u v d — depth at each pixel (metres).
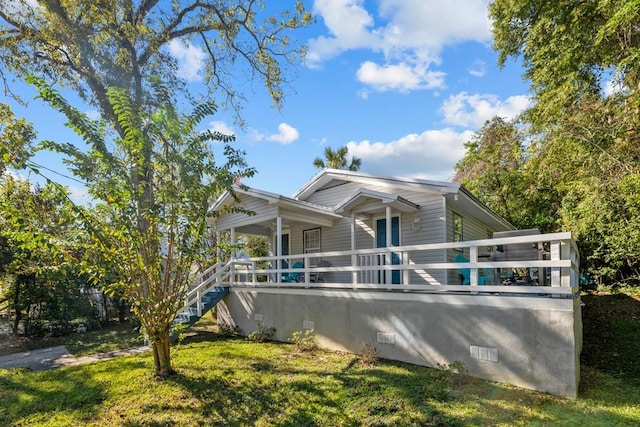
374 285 7.50
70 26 9.92
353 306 7.68
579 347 6.70
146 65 11.45
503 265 5.81
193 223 6.05
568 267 5.22
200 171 6.06
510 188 18.56
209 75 13.73
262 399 5.29
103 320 13.15
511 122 16.28
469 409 4.67
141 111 5.80
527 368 5.37
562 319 5.12
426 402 4.92
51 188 5.14
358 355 7.41
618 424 4.18
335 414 4.77
